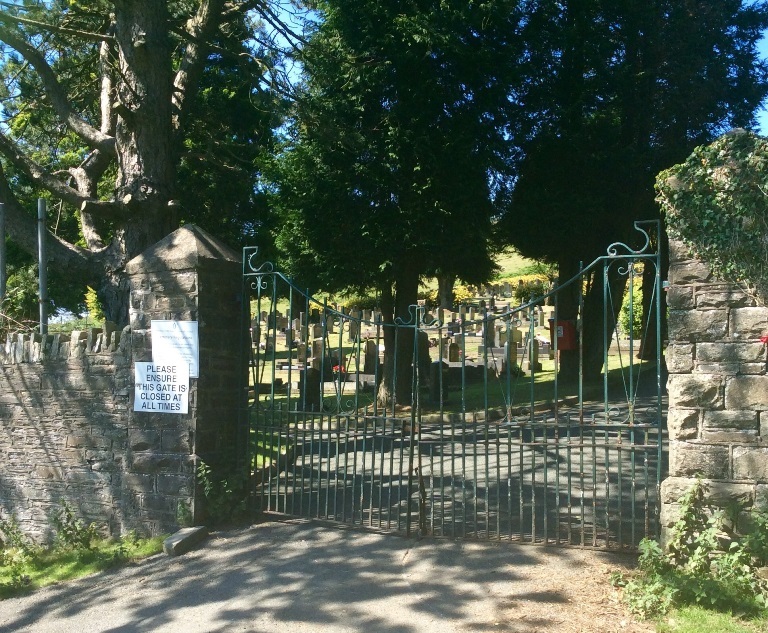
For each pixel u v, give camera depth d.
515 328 18.73
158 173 12.19
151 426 7.91
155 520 7.86
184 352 7.75
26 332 10.34
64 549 8.21
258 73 13.47
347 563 6.47
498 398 14.73
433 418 12.80
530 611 5.34
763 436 5.61
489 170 14.21
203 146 17.69
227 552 7.04
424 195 13.18
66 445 8.81
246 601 5.96
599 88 15.20
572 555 6.27
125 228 12.12
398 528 7.11
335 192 13.64
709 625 4.95
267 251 20.42
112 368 8.52
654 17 14.98
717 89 15.31
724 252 5.59
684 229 5.75
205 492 7.72
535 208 14.83
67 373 8.82
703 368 5.79
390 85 13.71
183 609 5.96
